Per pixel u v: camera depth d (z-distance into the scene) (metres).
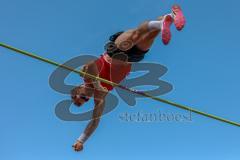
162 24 12.15
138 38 12.56
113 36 13.14
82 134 13.40
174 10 12.29
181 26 12.19
